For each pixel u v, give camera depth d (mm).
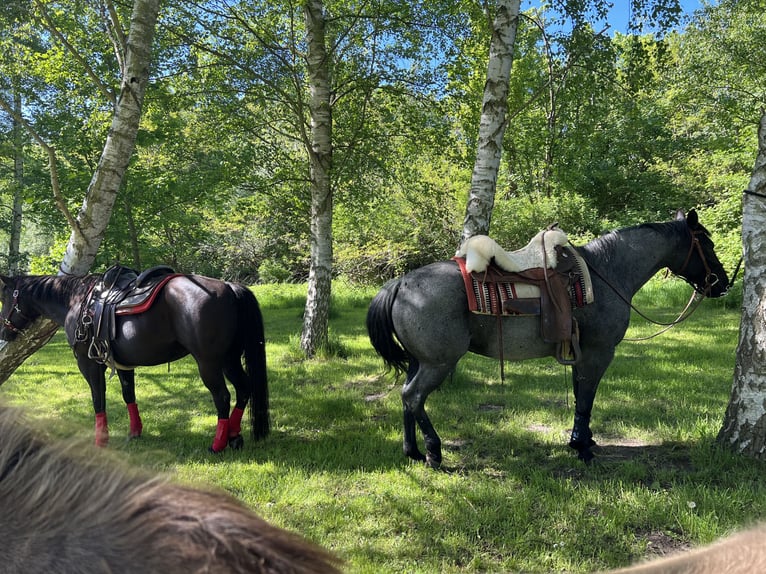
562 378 6738
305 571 587
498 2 6102
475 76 8938
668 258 4539
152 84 8242
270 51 8023
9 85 9852
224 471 4090
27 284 4809
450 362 4199
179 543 560
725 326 9773
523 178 12656
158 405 6133
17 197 16031
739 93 16312
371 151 9047
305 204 9508
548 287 4027
